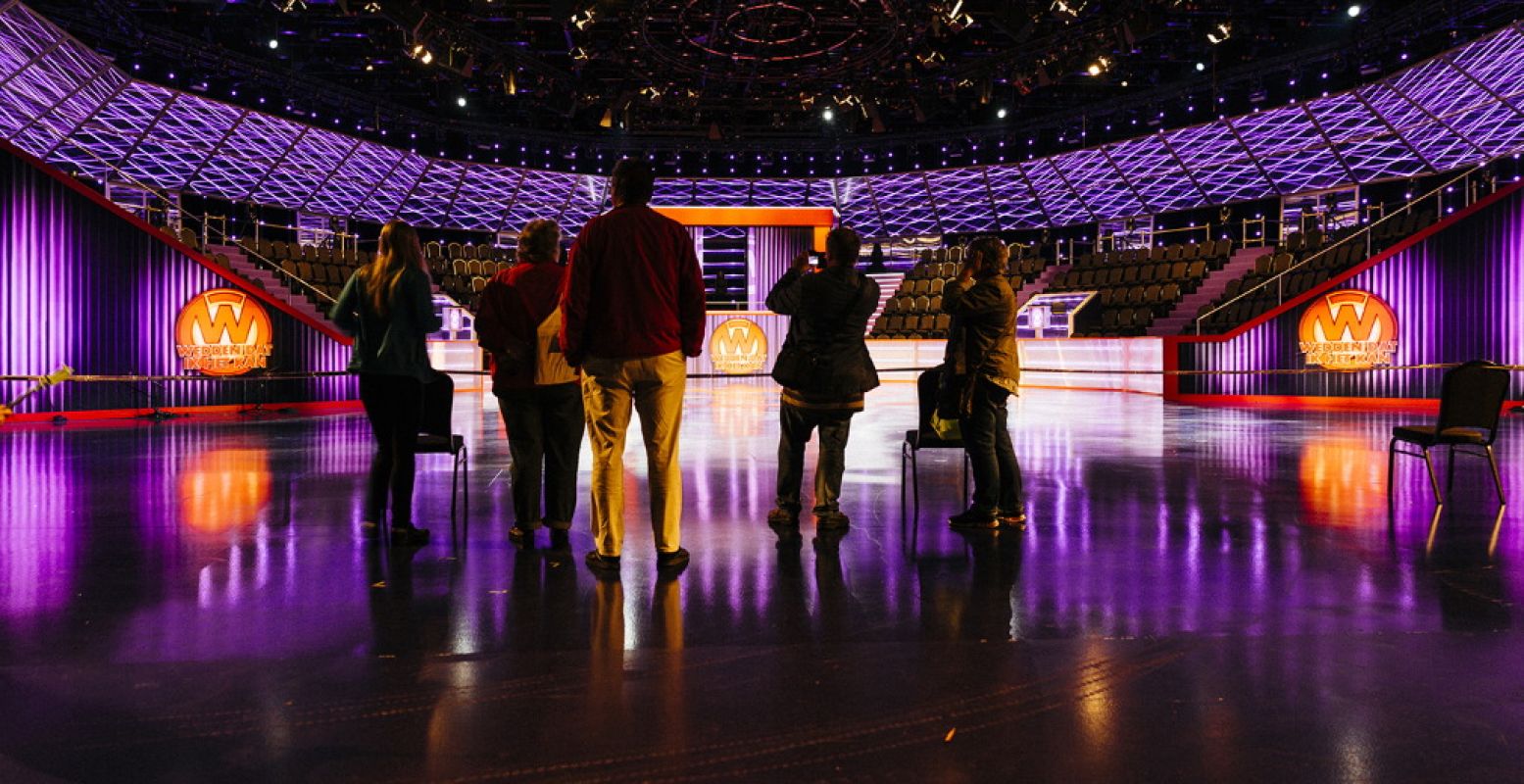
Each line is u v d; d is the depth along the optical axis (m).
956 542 4.35
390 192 28.67
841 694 2.46
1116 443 8.84
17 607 3.26
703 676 2.60
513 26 19.34
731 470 6.77
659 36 19.36
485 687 2.51
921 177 30.36
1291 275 18.59
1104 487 6.04
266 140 25.58
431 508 5.27
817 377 4.51
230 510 5.20
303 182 26.80
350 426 11.18
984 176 29.81
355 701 2.41
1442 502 5.40
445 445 4.83
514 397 4.28
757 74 21.22
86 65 21.61
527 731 2.23
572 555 4.09
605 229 3.73
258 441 9.20
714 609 3.25
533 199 30.41
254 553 4.11
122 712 2.33
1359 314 15.76
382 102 25.34
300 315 14.94
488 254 25.77
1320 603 3.31
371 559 4.00
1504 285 14.81
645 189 3.81
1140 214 27.98
